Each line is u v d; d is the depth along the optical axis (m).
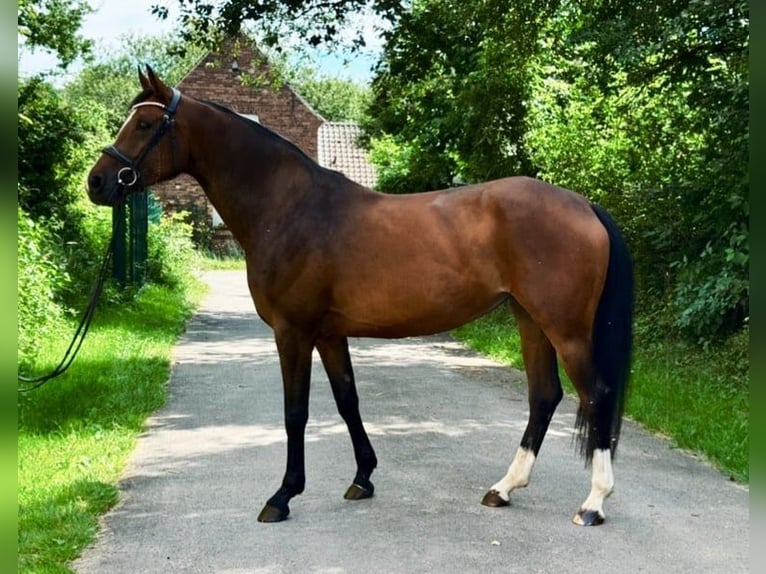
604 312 4.62
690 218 10.21
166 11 14.73
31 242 9.27
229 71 34.09
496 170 14.00
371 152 20.05
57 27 15.51
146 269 17.67
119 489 5.34
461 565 4.09
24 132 13.89
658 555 4.20
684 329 9.89
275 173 4.89
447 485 5.37
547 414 4.95
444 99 15.25
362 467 5.13
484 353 11.23
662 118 11.27
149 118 4.88
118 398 7.61
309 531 4.57
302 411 4.82
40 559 4.12
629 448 6.27
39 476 5.46
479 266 4.63
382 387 8.76
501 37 12.31
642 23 9.50
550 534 4.49
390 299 4.68
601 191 12.03
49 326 9.82
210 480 5.51
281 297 4.77
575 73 12.41
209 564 4.13
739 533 4.50
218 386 8.72
